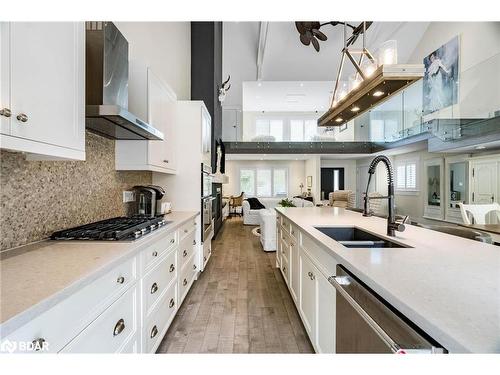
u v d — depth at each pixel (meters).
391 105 8.41
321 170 12.82
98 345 1.13
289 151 10.16
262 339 2.10
